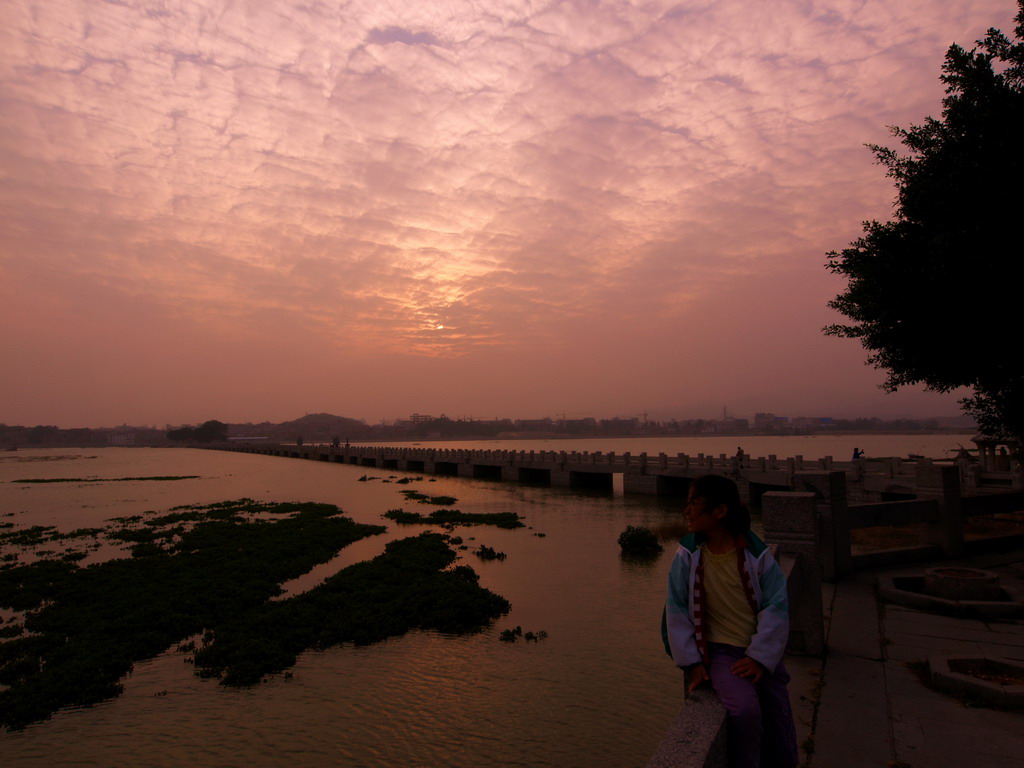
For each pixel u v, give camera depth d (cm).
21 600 1536
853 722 468
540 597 1520
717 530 317
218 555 2080
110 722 904
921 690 524
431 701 957
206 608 1455
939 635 661
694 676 291
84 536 2600
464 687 1005
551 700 951
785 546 618
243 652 1148
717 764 237
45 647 1209
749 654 280
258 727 885
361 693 989
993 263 673
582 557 2000
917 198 769
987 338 737
